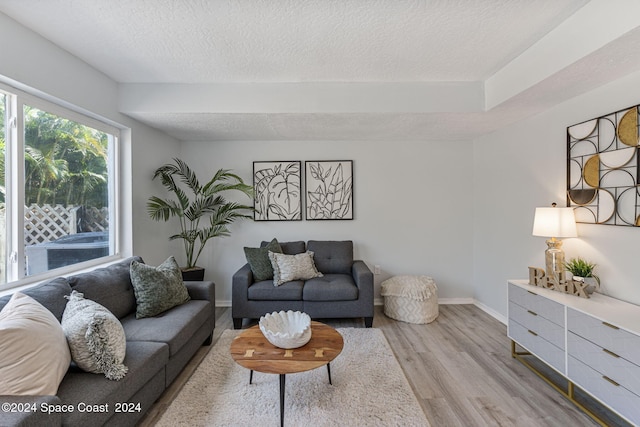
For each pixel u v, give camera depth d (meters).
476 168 3.65
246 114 2.68
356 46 2.04
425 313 3.06
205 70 2.39
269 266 3.21
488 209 3.40
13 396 1.09
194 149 3.69
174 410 1.73
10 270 1.81
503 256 3.12
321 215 3.70
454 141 3.71
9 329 1.15
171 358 1.89
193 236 3.36
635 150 1.80
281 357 1.64
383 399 1.82
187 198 3.33
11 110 1.82
